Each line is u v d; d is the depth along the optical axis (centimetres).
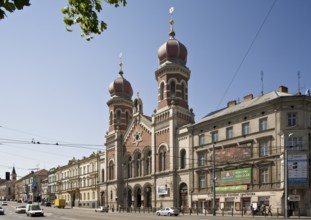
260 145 5300
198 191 6231
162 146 7194
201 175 6250
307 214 4669
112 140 8894
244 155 5462
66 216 4922
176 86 7381
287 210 4447
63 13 746
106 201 8862
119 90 9369
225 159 5766
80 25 763
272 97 5484
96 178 9838
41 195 15062
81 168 10975
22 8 593
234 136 5691
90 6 734
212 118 6069
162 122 7238
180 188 6694
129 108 9262
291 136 4903
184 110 7138
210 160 6016
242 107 5853
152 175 7288
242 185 5419
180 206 6631
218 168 5881
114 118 9112
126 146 8456
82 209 8631
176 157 6825
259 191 5156
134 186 7944
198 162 6300
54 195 13112
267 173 5144
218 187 5834
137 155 8075
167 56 7650
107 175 8969
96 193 9738
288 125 5003
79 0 725
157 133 7356
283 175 4859
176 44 7669
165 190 6919
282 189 4831
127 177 7788
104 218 4312
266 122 5269
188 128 6575
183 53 7694
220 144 5909
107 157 9081
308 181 4775
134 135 8181
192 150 6456
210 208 5925
